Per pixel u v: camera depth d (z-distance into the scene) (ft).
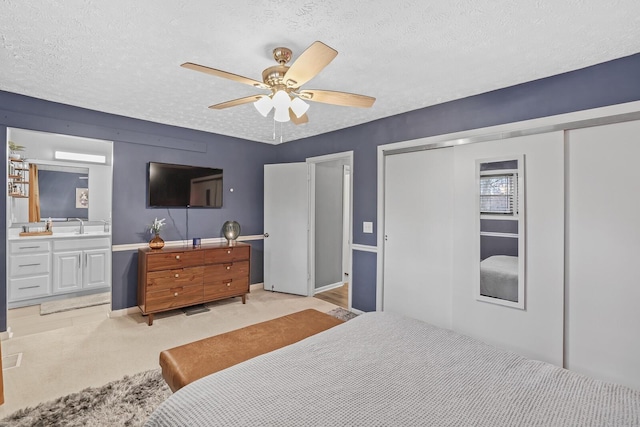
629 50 6.69
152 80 8.53
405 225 11.01
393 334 5.64
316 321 7.29
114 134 11.70
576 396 3.75
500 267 8.82
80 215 15.23
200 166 14.08
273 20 5.74
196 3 5.24
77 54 7.06
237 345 6.02
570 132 7.72
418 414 3.44
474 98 9.39
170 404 3.80
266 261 15.89
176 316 12.02
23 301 12.70
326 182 16.60
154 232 12.34
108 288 14.71
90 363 8.32
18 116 9.70
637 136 6.84
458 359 4.72
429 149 10.39
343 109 10.78
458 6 5.29
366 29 6.02
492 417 3.38
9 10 5.41
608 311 7.20
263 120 12.37
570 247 7.72
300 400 3.67
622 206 7.02
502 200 8.77
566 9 5.34
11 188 13.23
